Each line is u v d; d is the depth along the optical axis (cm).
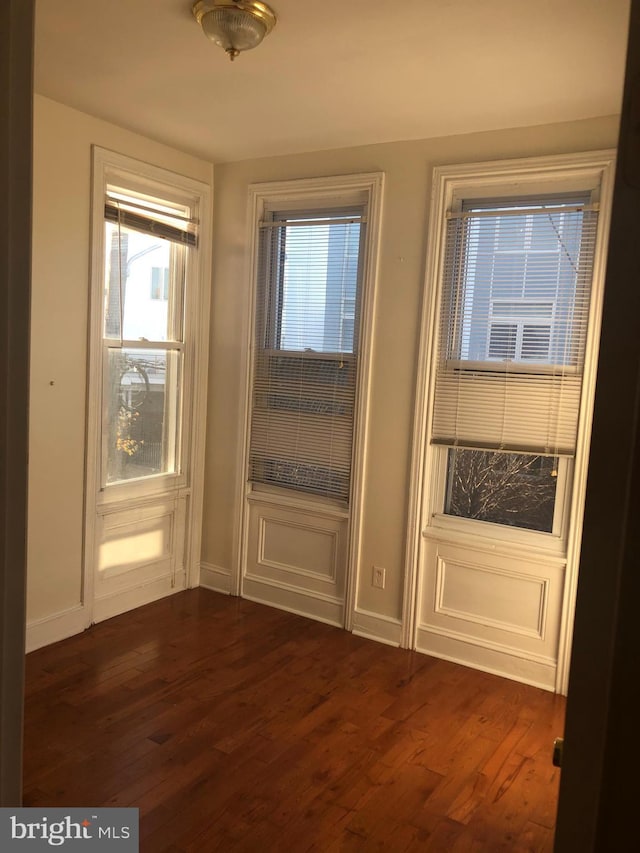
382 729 279
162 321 391
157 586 407
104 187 341
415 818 226
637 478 72
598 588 75
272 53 248
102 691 298
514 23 219
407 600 354
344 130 331
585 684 76
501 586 334
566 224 307
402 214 342
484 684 323
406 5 210
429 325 336
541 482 327
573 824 77
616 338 73
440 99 285
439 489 352
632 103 71
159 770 245
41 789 230
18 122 88
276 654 344
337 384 373
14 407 91
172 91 293
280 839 213
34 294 314
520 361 321
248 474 411
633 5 70
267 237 390
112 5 219
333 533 383
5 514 91
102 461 362
